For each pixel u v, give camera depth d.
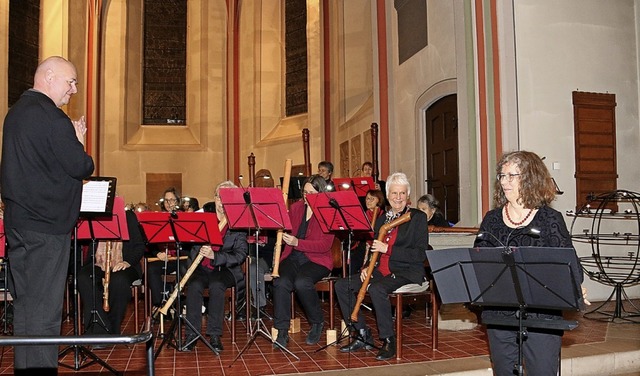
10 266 3.57
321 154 13.34
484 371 4.65
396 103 10.85
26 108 3.56
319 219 5.17
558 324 2.96
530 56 7.62
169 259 6.14
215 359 5.05
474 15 7.85
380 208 6.55
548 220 3.14
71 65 3.78
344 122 12.65
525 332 3.13
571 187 7.70
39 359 3.35
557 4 7.77
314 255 5.65
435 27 9.30
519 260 2.95
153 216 5.02
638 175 8.09
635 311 7.12
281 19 15.19
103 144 14.87
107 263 5.27
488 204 7.52
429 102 9.59
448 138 9.16
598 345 5.33
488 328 3.32
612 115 7.92
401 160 10.66
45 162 3.53
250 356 5.15
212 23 15.64
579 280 2.89
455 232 6.64
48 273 3.54
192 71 15.66
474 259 3.07
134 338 2.28
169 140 15.34
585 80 7.85
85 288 5.45
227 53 15.62
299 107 14.73
